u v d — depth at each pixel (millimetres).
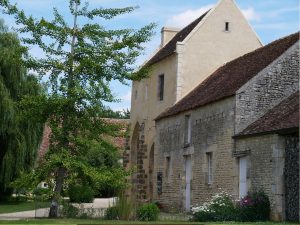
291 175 16078
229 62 25484
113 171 17047
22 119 17156
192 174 22062
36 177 16562
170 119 24828
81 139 16891
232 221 16031
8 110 23922
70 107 16938
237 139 18844
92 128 17234
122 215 16250
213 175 20312
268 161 16906
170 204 23906
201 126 21688
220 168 19812
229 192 18984
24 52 16922
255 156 17656
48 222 14180
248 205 16594
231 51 26891
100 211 17562
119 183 16766
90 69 16844
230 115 19375
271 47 21859
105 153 17625
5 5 16625
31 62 16891
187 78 26031
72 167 16453
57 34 16953
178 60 26047
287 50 19906
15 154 25031
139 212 16469
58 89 16938
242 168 18562
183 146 23078
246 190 18094
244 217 16328
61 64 16828
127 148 31281
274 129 16609
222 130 19906
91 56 17062
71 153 17094
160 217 17875
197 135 21969
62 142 17141
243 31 27266
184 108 23172
